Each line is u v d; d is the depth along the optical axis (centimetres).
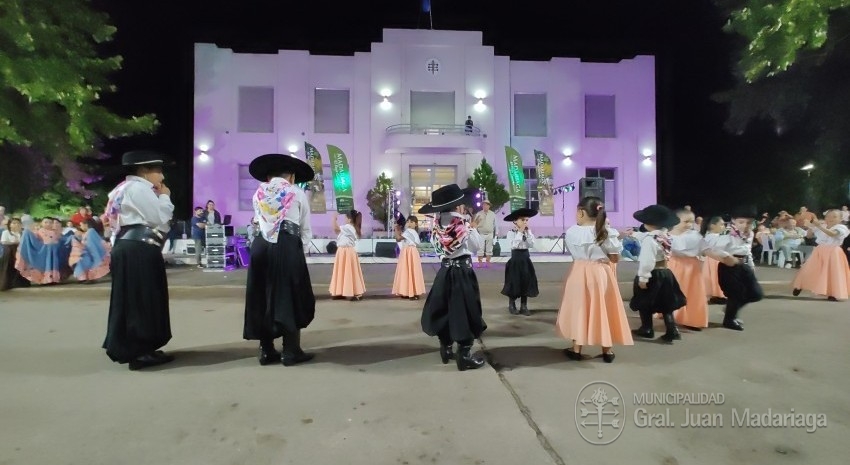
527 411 360
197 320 668
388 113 2050
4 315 693
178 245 1616
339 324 648
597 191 1711
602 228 468
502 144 2100
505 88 2108
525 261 714
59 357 489
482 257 1402
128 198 459
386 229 1948
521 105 2142
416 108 2075
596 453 301
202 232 1382
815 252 820
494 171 2083
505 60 2108
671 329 558
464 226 466
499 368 459
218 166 2019
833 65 1554
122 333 445
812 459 296
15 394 390
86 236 1012
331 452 300
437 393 394
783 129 1836
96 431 326
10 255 927
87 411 357
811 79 1612
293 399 381
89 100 1434
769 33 1226
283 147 2041
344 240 835
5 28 1212
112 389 401
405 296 855
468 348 456
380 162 2044
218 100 2025
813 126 1744
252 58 2038
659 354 504
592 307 470
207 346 534
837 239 806
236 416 350
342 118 2086
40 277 959
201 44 2017
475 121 2075
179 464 286
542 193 1994
